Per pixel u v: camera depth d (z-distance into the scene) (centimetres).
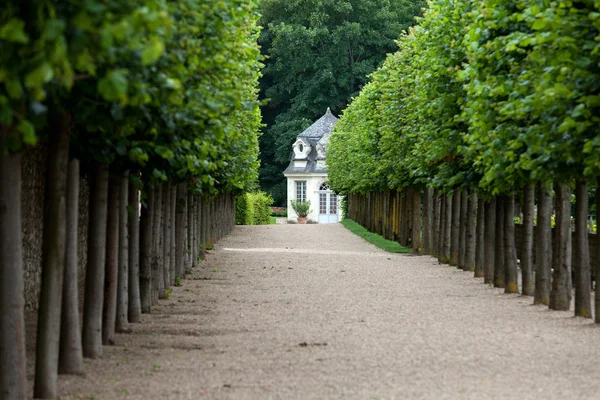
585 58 1475
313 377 1299
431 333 1747
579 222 2002
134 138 1420
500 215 2688
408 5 10831
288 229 7319
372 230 6769
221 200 5725
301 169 10994
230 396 1167
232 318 1981
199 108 1217
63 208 1226
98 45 745
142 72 918
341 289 2625
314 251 4519
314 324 1883
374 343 1619
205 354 1508
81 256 2445
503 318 1981
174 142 1440
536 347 1574
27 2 734
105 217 1502
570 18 1492
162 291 2369
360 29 10300
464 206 3394
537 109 1536
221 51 1356
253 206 9231
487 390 1204
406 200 4891
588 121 1481
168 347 1588
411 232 4888
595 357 1473
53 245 1212
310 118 10819
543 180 1895
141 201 1841
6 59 742
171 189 2623
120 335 1731
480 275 3017
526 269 2488
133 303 1923
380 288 2658
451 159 2619
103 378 1307
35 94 715
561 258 2130
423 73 2761
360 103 6034
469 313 2070
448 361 1431
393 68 4375
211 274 3103
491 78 1842
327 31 10275
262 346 1591
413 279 2955
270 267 3419
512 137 1830
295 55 10419
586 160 1534
